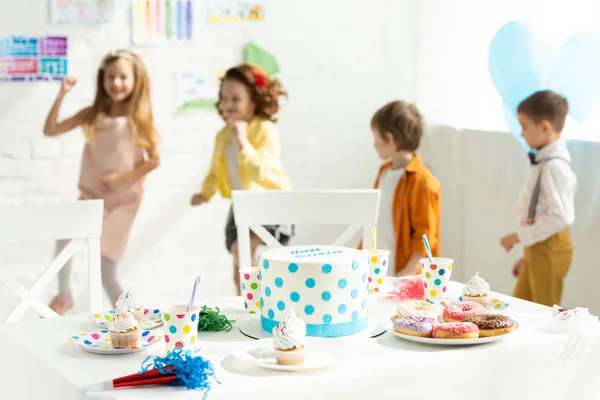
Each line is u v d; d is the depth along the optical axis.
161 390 1.17
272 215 2.22
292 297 1.41
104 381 1.19
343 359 1.29
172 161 3.44
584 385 1.44
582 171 2.69
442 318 1.48
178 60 3.41
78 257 3.30
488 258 3.41
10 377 1.49
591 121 2.65
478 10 3.32
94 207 2.00
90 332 1.50
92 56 3.29
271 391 1.18
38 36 3.21
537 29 2.67
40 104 3.23
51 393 1.29
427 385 1.29
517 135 2.83
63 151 3.28
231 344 1.41
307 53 3.60
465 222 3.54
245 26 3.49
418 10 3.67
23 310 1.89
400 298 1.72
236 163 3.29
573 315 1.45
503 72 2.73
